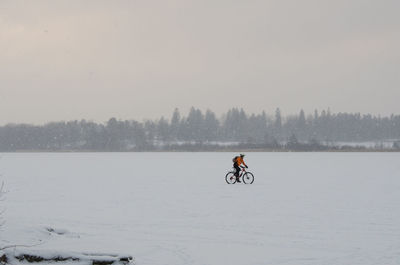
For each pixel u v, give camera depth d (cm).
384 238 1287
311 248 1173
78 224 1523
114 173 4122
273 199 2173
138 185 2945
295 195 2328
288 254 1112
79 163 6144
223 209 1864
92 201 2133
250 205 1975
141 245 1204
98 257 952
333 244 1216
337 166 5047
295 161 6375
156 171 4391
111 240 1252
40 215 1709
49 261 948
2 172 4272
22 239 1077
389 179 3297
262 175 3750
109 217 1670
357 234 1343
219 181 3241
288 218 1628
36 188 2750
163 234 1355
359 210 1803
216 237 1313
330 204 1981
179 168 4869
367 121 18662
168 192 2520
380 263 1030
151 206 1961
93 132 16150
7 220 1299
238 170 3033
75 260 952
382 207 1880
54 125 16588
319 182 3078
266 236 1322
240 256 1096
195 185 2933
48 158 8362
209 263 1036
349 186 2780
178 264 1026
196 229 1434
